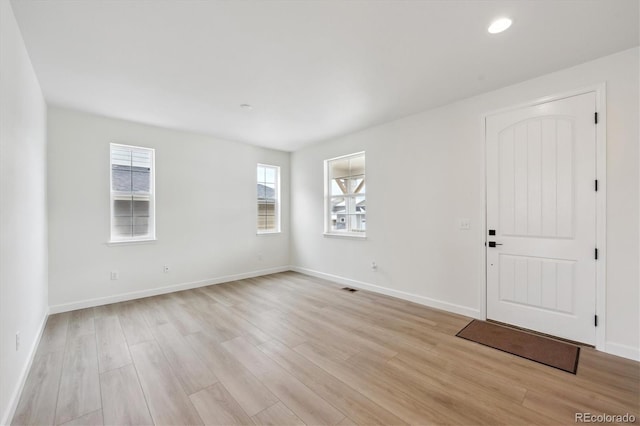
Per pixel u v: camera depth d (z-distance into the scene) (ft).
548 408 5.79
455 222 11.14
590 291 8.25
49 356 7.92
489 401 6.02
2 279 5.36
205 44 7.27
